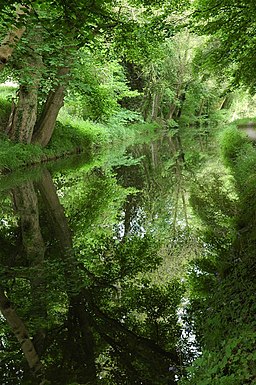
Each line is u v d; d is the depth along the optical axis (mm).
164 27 14383
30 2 7414
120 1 19094
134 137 40969
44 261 8859
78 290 7488
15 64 19234
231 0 11695
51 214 12680
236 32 12820
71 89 24062
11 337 5934
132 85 48031
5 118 22031
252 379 3512
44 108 22422
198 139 39031
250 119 35094
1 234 10625
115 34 16828
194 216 12430
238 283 5914
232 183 15844
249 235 8156
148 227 11867
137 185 18297
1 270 8312
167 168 22609
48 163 21859
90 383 4895
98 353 5559
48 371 5125
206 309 6105
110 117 34375
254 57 14344
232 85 16391
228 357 3820
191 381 4102
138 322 6398
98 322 6434
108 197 15672
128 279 8141
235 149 21797
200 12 12633
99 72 29547
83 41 8203
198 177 18938
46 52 19203
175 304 6934
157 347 5648
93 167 22469
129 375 5074
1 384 4848
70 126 27562
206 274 7969
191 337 5832
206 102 57938
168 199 15508
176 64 44375
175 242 10234
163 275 8312
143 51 19047
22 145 20031
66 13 7492
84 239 10656
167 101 51094
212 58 14852
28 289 7484
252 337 3979
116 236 10992
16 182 16109
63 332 6098
